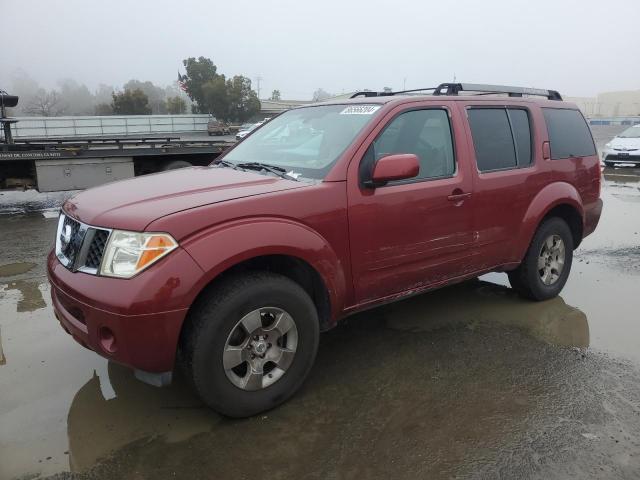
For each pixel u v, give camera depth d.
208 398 2.85
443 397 3.27
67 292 2.82
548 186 4.55
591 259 6.37
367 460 2.69
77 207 3.13
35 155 9.58
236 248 2.76
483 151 4.10
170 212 2.72
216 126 49.75
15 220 9.22
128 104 65.06
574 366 3.66
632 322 4.44
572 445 2.79
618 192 11.82
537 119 4.56
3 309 4.77
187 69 67.69
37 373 3.60
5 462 2.68
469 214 3.93
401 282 3.66
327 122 3.80
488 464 2.65
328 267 3.17
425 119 3.78
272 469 2.63
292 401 3.23
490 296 5.05
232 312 2.80
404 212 3.52
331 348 3.96
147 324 2.59
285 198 3.03
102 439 2.87
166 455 2.74
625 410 3.12
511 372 3.58
